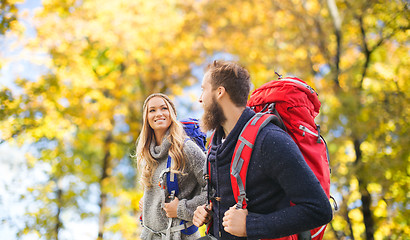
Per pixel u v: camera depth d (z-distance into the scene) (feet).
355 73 27.25
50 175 39.83
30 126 29.84
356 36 30.63
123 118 38.19
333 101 26.43
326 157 6.35
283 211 5.21
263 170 5.44
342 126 24.23
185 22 37.32
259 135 5.51
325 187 5.86
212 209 6.13
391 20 28.66
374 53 30.55
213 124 6.12
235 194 5.60
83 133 38.24
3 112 28.37
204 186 8.37
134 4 35.53
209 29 37.27
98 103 34.14
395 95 25.90
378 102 25.29
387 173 23.43
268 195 5.50
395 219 24.17
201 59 36.70
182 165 8.46
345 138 24.98
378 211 24.73
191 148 8.60
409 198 23.73
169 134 8.70
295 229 5.09
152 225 8.64
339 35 29.58
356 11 28.14
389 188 23.58
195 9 37.37
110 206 37.68
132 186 38.88
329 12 29.91
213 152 6.08
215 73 6.12
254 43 33.58
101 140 38.68
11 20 28.25
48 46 31.73
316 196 5.07
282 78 6.64
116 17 34.37
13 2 28.43
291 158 5.21
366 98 26.08
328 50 31.19
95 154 41.98
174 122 8.77
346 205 25.54
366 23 30.50
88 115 33.73
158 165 8.80
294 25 32.04
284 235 5.19
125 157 39.81
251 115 5.85
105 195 37.76
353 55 31.91
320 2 31.37
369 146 25.98
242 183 5.52
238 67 6.15
